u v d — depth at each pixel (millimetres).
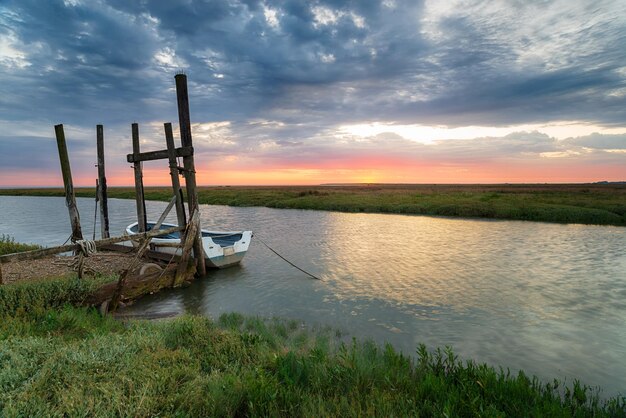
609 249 17547
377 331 8219
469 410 4070
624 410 4574
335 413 3885
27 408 3436
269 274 13828
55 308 8062
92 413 3533
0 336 5508
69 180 10531
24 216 37719
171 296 11328
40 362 4598
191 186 13188
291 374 4941
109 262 13602
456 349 7266
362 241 20844
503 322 8688
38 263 13203
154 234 11805
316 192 70688
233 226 28531
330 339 7703
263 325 8109
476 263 14914
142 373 4465
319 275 13500
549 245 18672
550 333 8031
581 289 11273
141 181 15430
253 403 4023
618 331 8133
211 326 7488
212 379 4527
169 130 13258
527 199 42844
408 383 4887
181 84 12969
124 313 9633
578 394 4859
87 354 4922
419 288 11547
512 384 4754
